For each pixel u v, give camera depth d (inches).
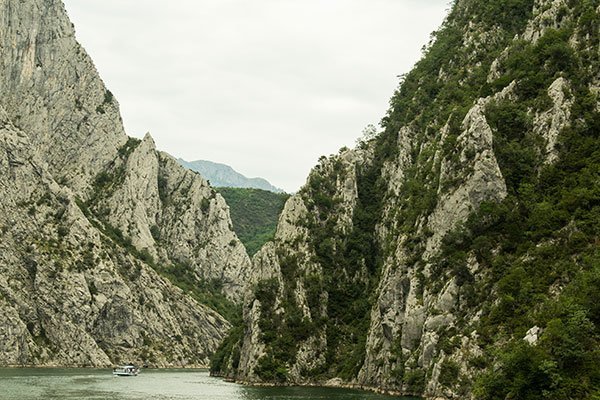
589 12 5032.0
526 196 4579.2
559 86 4810.5
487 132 4931.1
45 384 6117.1
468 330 4266.7
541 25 5492.1
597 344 3139.8
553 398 3046.3
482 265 4532.5
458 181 5027.1
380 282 6087.6
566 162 4532.5
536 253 4116.6
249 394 5506.9
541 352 3171.8
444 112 6515.8
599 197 4037.9
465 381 4010.8
